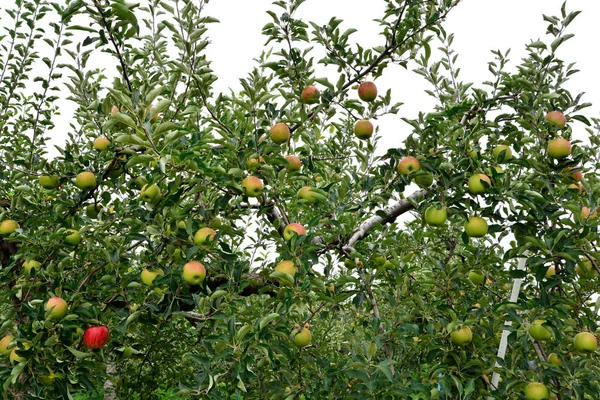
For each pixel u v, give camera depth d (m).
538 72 2.27
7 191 3.07
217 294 2.05
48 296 2.21
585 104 2.24
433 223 2.15
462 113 2.58
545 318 2.03
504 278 2.53
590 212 1.98
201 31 2.28
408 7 2.37
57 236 2.32
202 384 1.94
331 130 3.07
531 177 2.14
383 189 2.36
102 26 2.18
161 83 2.61
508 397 2.28
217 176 2.10
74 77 2.57
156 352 3.34
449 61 3.12
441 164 2.14
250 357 1.95
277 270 2.06
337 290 2.30
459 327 2.23
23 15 3.24
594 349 2.10
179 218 2.09
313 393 2.19
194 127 2.38
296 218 2.88
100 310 2.22
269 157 2.19
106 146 2.38
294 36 2.33
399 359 2.65
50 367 2.07
